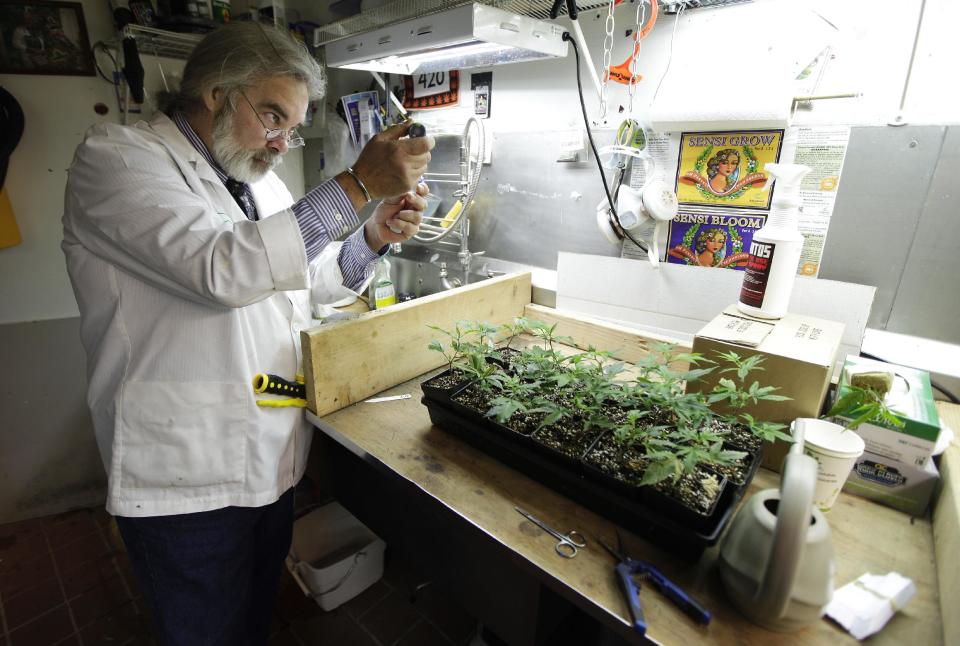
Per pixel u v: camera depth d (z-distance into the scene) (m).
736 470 0.74
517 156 1.56
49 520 2.02
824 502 0.75
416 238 1.83
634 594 0.60
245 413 0.95
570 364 1.02
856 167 1.04
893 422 0.73
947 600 0.58
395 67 1.50
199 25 1.75
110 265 0.88
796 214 0.95
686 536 0.64
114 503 0.90
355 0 1.59
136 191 0.79
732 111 1.08
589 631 1.16
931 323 1.03
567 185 1.46
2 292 1.84
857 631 0.56
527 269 1.62
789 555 0.50
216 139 0.95
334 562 1.57
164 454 0.91
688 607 0.58
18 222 1.81
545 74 1.46
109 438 0.95
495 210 1.66
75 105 1.82
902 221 1.02
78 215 0.86
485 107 1.62
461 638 1.51
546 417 0.81
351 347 1.04
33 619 1.58
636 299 1.34
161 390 0.89
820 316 1.07
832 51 1.03
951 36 0.92
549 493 0.80
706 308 1.23
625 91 1.32
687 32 1.20
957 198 0.96
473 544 0.98
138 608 1.62
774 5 1.08
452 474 0.85
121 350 0.90
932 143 0.96
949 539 0.62
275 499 1.03
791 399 0.83
